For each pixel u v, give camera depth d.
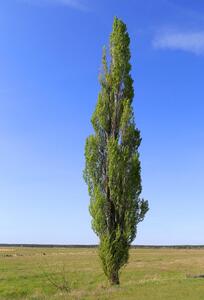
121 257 34.97
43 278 48.41
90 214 35.94
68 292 31.61
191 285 30.80
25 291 39.88
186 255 99.25
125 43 38.12
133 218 35.41
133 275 51.53
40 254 102.44
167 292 27.77
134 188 35.75
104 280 45.59
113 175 35.56
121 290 29.78
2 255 94.25
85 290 32.38
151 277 48.62
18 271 55.81
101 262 35.59
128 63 38.00
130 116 36.75
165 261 75.12
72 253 110.81
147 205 36.03
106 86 37.78
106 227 35.31
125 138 36.47
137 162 36.03
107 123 37.06
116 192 35.44
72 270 56.72
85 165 36.69
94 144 36.66
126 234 35.06
